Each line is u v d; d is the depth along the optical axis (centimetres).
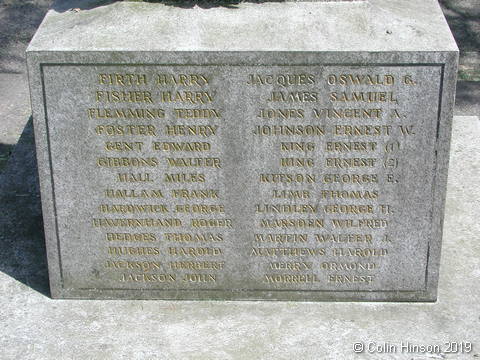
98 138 182
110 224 189
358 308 192
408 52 174
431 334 185
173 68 176
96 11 185
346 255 190
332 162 183
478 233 210
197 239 190
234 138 181
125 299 195
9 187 228
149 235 190
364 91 177
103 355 181
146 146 183
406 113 179
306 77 176
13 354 181
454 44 175
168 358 180
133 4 183
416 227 188
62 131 182
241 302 194
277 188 185
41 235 212
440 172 183
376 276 192
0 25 348
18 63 319
